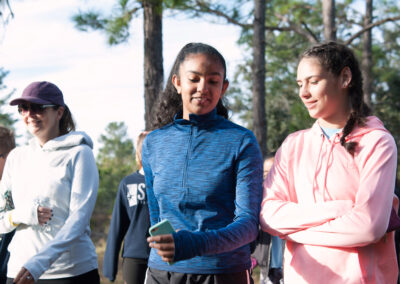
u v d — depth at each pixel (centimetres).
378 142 185
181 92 208
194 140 200
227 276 191
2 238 303
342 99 197
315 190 194
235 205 193
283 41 1549
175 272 194
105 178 1278
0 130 356
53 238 272
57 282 266
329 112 197
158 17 754
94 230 1188
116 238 378
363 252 183
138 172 383
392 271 188
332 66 193
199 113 196
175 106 230
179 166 198
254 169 193
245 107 2103
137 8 768
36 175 280
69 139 284
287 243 200
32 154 290
